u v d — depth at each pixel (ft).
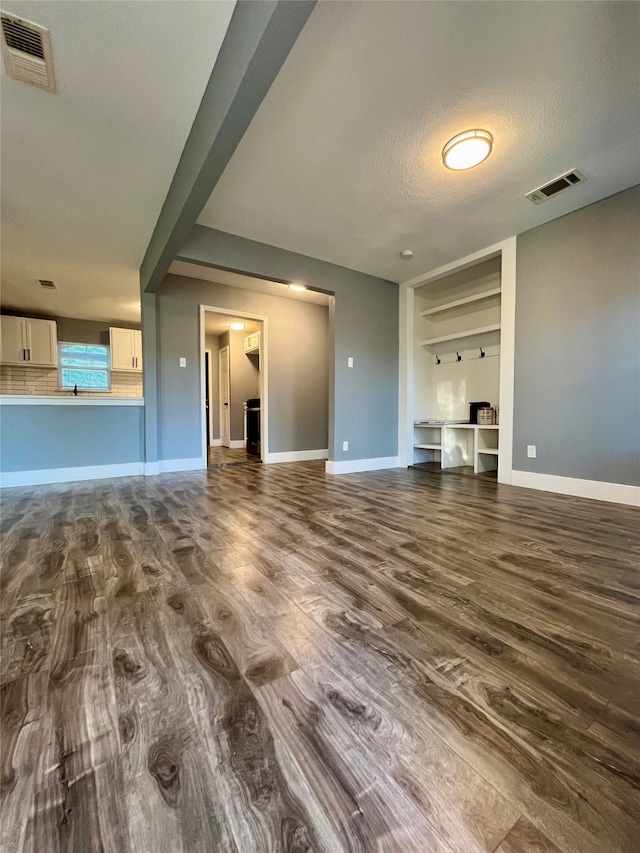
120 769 2.32
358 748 2.48
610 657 3.43
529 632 3.81
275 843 1.92
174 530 7.09
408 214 9.70
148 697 2.92
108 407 13.02
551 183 8.39
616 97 6.05
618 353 9.04
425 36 5.07
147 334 13.26
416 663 3.34
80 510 8.55
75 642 3.63
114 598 4.49
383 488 11.10
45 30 4.81
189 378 14.70
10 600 4.43
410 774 2.30
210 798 2.14
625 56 5.36
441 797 2.15
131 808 2.09
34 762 2.36
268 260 11.54
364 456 14.58
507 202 9.18
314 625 3.92
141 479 12.67
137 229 10.15
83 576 5.08
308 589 4.72
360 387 14.37
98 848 1.90
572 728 2.65
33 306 17.79
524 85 5.84
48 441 12.05
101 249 11.44
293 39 4.05
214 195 8.81
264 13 3.90
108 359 20.89
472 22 4.90
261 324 16.96
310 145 7.13
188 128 6.57
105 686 3.04
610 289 9.12
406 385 15.33
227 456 19.34
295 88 5.84
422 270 13.85
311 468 15.34
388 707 2.83
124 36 4.91
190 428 14.80
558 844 1.91
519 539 6.57
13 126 6.45
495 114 6.40
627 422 8.94
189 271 14.05
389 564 5.49
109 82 5.60
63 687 3.02
